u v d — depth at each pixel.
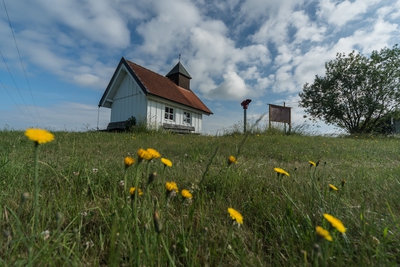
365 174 2.34
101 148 3.71
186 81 18.39
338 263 0.80
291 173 2.31
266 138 7.31
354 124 18.31
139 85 12.13
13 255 0.75
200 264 0.90
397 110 16.58
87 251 0.93
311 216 1.25
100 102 14.27
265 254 1.01
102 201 1.43
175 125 14.00
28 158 2.46
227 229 1.15
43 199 1.30
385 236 0.92
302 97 20.92
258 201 1.47
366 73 17.08
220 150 3.99
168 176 2.06
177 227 1.15
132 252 0.82
